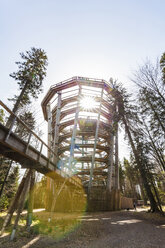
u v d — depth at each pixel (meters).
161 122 16.33
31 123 17.27
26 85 15.81
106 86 31.77
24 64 16.38
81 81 31.20
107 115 32.94
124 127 23.47
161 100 15.69
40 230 8.49
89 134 31.41
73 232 8.53
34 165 9.18
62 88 32.28
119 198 26.02
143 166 20.39
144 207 35.75
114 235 8.16
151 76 16.66
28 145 8.04
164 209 24.16
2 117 16.55
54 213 18.86
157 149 18.53
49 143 28.84
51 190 23.75
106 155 33.16
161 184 27.88
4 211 17.81
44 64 17.09
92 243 6.72
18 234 7.51
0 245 6.01
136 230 9.38
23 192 8.03
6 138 6.29
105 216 16.05
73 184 19.09
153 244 6.48
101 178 35.94
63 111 32.28
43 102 33.34
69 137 31.47
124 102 22.88
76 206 24.08
